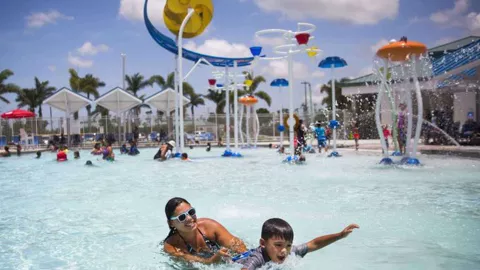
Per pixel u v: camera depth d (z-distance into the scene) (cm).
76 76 4897
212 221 353
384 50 1036
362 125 2969
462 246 354
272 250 266
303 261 317
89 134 2902
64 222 497
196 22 1614
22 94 5203
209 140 3131
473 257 322
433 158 1261
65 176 1064
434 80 1844
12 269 327
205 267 314
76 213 551
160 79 4697
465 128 1784
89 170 1221
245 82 1841
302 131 1634
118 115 2706
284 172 1028
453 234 394
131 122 3067
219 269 307
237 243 341
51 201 659
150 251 365
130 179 952
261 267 272
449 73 1648
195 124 3139
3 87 4106
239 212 527
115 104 2694
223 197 654
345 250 348
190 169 1174
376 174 923
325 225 445
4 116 2547
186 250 346
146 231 443
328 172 991
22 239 420
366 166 1109
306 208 544
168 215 332
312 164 1227
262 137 3191
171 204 332
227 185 805
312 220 470
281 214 508
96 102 2648
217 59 1667
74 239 416
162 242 388
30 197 709
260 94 4441
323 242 304
